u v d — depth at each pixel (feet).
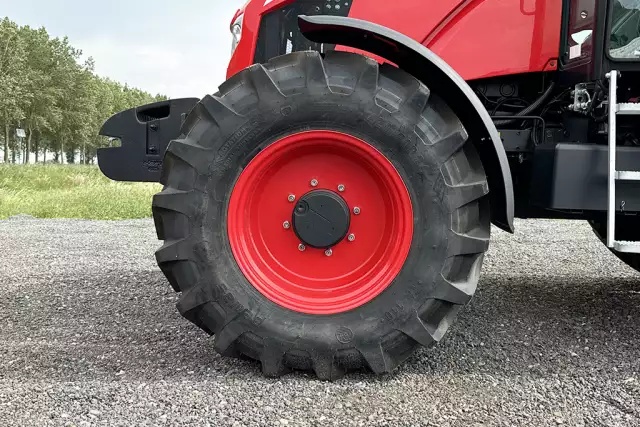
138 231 24.82
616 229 10.44
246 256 8.11
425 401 7.35
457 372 8.33
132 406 7.14
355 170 8.21
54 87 153.79
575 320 10.87
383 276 7.98
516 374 8.27
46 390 7.63
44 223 27.68
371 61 7.91
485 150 9.05
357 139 7.88
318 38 8.16
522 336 9.93
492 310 11.55
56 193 45.73
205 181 7.87
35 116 146.61
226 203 7.97
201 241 7.86
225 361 8.76
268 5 10.36
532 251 19.48
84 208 34.17
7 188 49.42
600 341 9.70
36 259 17.49
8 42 128.36
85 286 13.83
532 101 10.39
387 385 7.84
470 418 6.88
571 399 7.43
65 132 165.68
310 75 7.85
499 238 22.65
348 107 7.80
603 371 8.39
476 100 7.85
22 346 9.51
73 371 8.38
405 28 9.89
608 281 14.53
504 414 6.98
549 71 9.93
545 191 8.87
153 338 9.92
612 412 7.06
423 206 7.82
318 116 7.84
